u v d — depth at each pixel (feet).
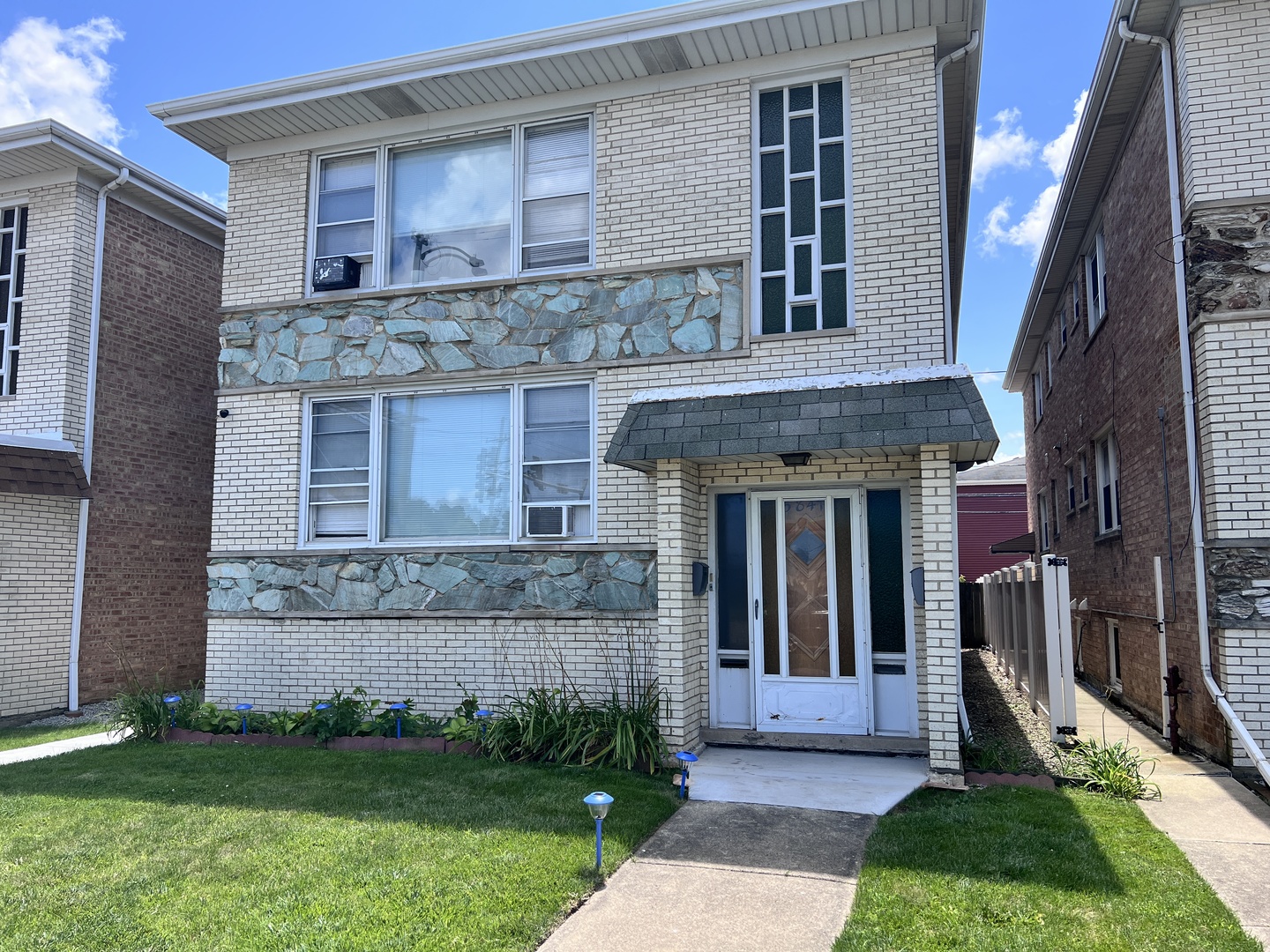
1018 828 18.62
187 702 31.19
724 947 13.73
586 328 29.35
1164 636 28.89
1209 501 24.35
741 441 23.44
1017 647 37.58
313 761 25.12
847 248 27.71
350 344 31.83
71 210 38.47
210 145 34.22
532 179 31.22
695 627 26.12
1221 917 14.34
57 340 37.86
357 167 33.35
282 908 14.74
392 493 31.40
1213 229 24.63
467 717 27.55
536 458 29.99
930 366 24.00
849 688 26.58
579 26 27.78
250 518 32.22
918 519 25.95
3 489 34.55
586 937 14.06
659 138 29.40
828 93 28.50
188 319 44.27
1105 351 38.96
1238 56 24.71
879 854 17.28
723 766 23.94
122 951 13.29
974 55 27.89
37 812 20.47
